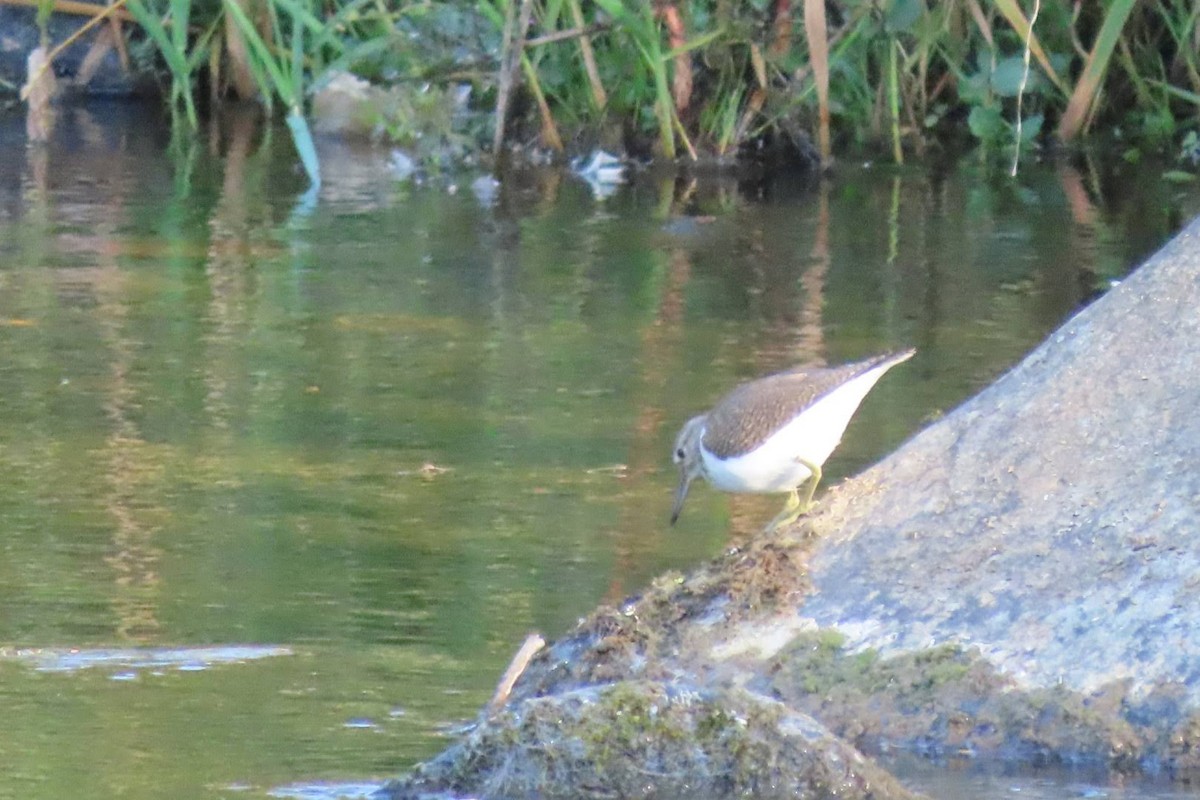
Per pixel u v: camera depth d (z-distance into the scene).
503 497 11.22
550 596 9.62
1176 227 18.31
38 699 8.22
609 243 17.69
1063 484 8.68
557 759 7.36
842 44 21.14
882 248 17.55
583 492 11.34
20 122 23.03
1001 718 7.77
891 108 21.84
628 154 21.48
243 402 12.99
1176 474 8.51
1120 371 9.08
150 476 11.47
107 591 9.63
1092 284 16.14
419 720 8.06
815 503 9.09
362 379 13.52
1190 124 22.36
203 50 23.34
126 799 7.21
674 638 8.52
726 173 21.08
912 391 13.19
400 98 21.83
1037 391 9.17
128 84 24.08
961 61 21.91
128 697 8.27
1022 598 8.20
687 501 11.23
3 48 23.84
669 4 20.80
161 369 13.65
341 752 7.73
